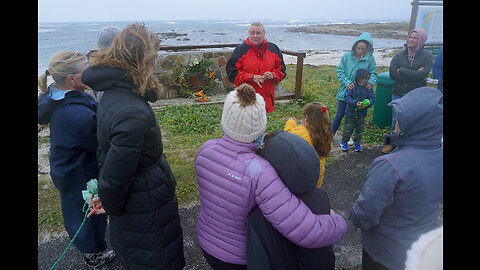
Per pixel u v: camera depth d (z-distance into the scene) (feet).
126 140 5.10
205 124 20.43
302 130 8.25
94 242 7.27
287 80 35.99
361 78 13.94
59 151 6.54
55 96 6.50
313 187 4.74
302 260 4.86
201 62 26.18
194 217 10.64
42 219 10.09
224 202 5.09
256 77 13.26
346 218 10.43
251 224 4.80
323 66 49.88
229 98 5.08
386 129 17.52
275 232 4.73
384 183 4.25
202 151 5.53
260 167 4.78
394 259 4.17
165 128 19.93
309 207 4.91
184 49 28.58
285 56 68.39
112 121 5.14
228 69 14.14
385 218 4.40
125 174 5.25
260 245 4.71
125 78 5.34
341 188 12.44
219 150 5.24
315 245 4.69
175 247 6.54
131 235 6.07
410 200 3.79
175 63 25.89
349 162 14.67
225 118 5.10
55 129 6.49
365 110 14.74
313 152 4.65
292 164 4.50
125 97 5.34
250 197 4.80
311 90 29.60
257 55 13.58
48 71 6.42
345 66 15.11
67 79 6.49
